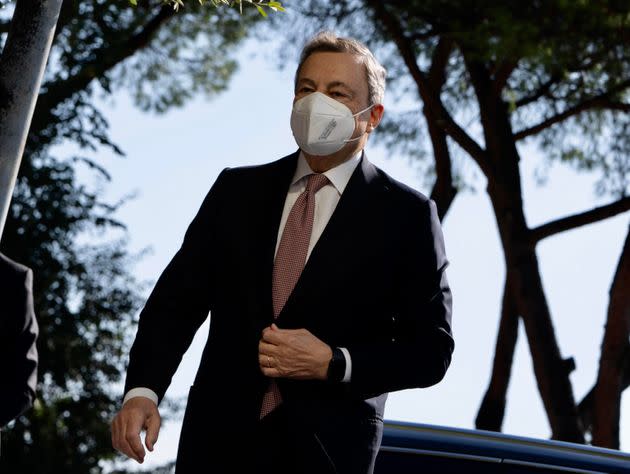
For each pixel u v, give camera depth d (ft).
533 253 51.42
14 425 54.90
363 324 12.41
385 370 12.02
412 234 12.65
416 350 12.26
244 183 12.97
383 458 13.92
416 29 52.90
